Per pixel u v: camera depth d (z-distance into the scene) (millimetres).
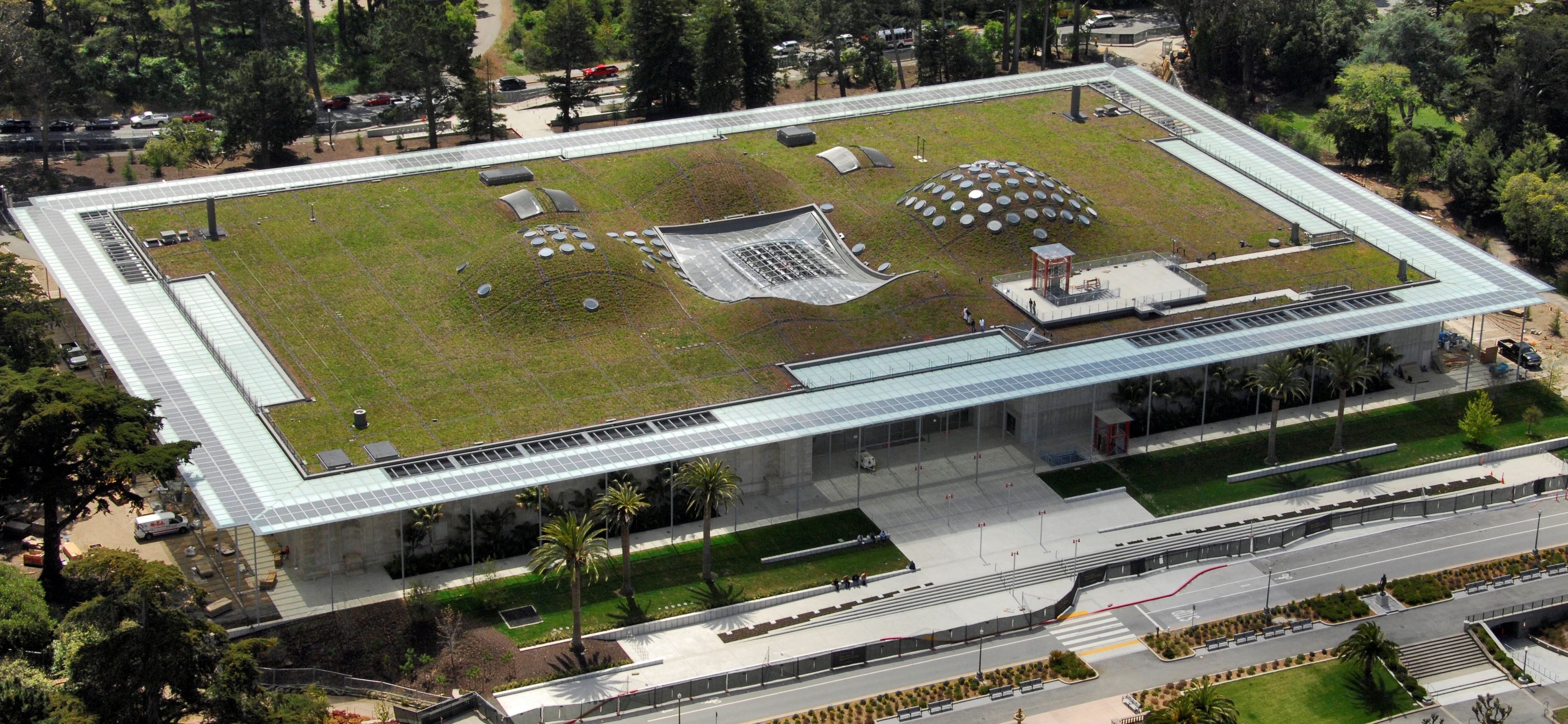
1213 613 171125
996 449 199500
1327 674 162250
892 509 186500
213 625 136125
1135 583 176125
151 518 178750
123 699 130625
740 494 185125
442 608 164625
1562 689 162625
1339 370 197000
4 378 163750
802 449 188375
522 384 189750
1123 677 160750
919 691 157000
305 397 184500
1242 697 158375
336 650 157750
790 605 170000
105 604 130750
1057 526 184125
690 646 162375
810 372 194000
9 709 133125
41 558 173375
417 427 179750
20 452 157375
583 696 153625
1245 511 188750
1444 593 174625
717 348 199000
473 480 169375
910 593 171500
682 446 177000
